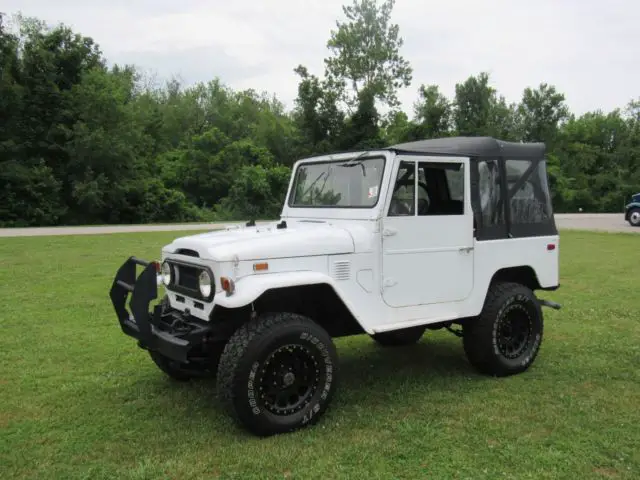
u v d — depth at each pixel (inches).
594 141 2251.5
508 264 195.9
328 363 153.9
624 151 2159.2
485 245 189.3
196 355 169.6
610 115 2292.1
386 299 170.2
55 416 162.7
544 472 129.1
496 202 194.2
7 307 304.0
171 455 138.2
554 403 170.9
